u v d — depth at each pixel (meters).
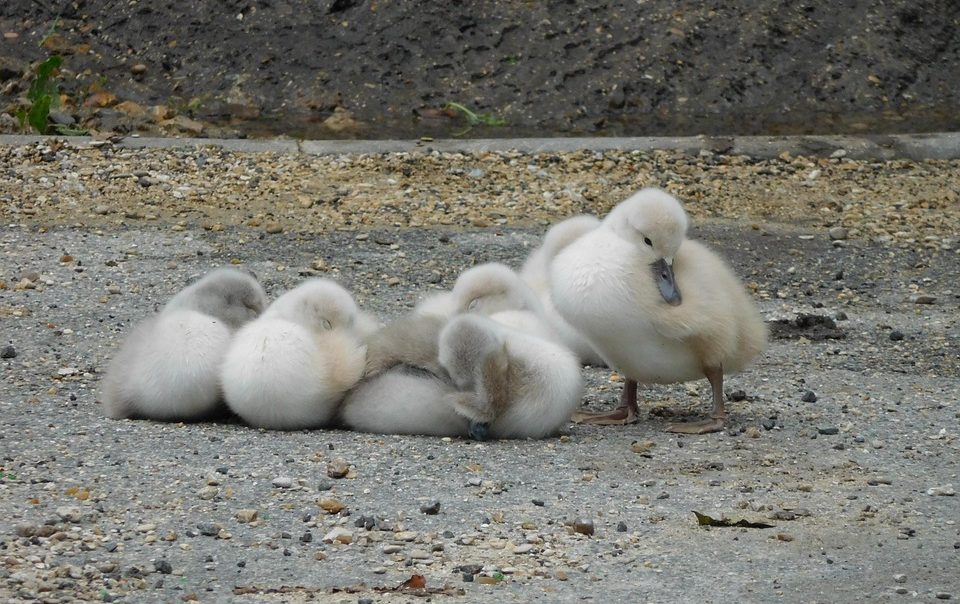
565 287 11.09
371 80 25.69
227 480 9.63
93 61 26.19
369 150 21.72
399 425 10.98
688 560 8.45
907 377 13.26
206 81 25.66
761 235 18.70
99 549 8.29
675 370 11.37
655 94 25.52
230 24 26.95
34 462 9.90
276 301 11.74
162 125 23.47
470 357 10.61
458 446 10.69
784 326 14.91
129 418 11.27
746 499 9.62
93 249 17.06
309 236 18.02
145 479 9.59
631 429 11.45
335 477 9.77
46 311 14.57
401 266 16.94
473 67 26.08
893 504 9.58
